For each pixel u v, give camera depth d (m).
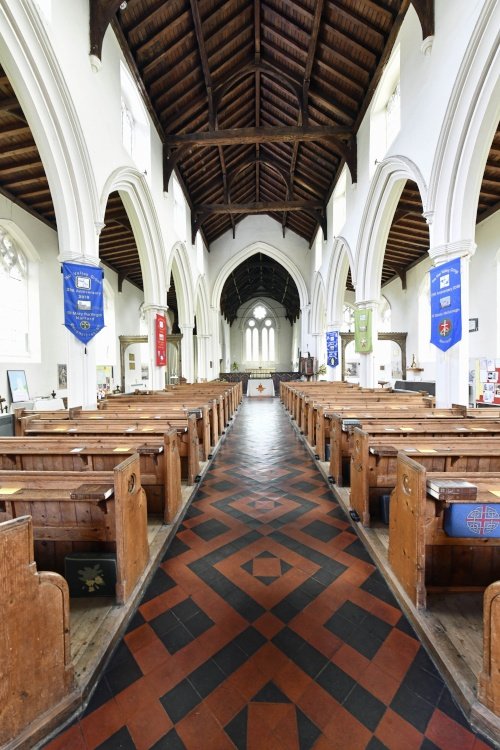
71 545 1.97
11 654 1.16
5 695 1.15
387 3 4.92
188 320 10.35
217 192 11.23
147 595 1.99
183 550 2.46
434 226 4.31
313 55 5.98
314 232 12.85
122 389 11.94
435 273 4.38
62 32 3.68
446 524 1.68
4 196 6.40
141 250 6.70
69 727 1.28
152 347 7.02
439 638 1.60
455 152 3.92
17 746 1.16
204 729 1.27
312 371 13.06
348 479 3.57
